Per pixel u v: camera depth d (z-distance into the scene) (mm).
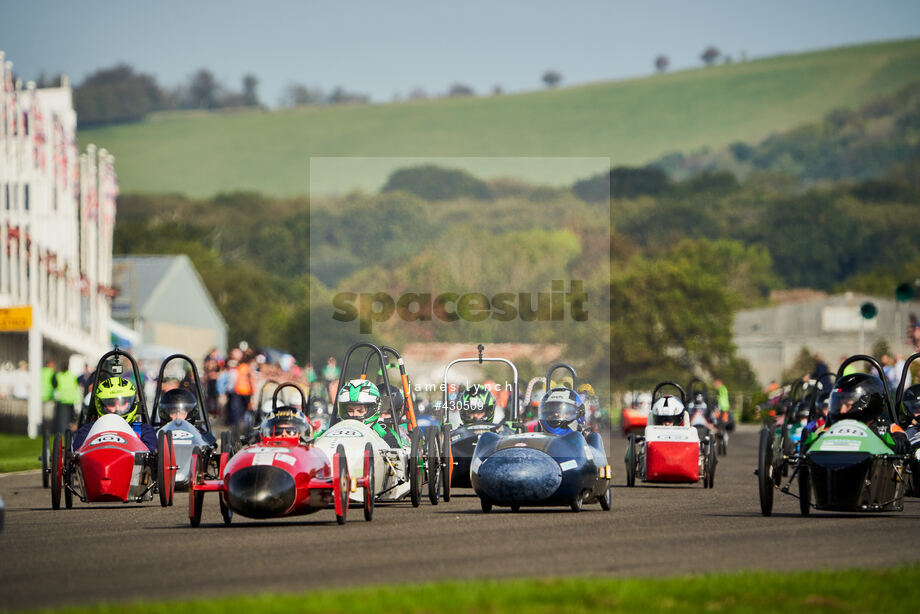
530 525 58969
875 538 52781
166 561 46312
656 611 35375
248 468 57969
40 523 62281
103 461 67875
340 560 46125
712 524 59375
